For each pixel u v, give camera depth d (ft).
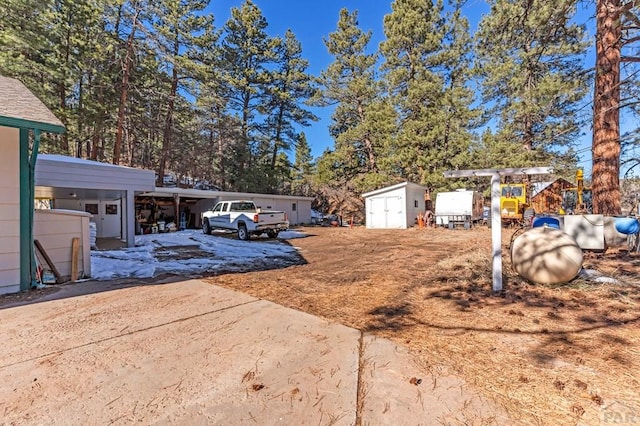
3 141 14.58
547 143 52.06
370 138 73.00
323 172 80.33
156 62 56.59
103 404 6.25
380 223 61.05
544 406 5.93
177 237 40.88
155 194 52.90
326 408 5.99
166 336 9.52
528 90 32.78
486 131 62.23
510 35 23.03
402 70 63.41
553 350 8.13
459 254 24.30
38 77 46.29
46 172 25.81
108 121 55.01
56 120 14.92
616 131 20.99
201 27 62.23
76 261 17.29
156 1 55.21
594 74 22.11
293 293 14.34
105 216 47.37
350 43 76.33
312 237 42.60
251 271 19.69
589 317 10.30
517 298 12.51
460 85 62.54
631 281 14.23
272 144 90.79
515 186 52.65
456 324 10.13
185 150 77.61
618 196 21.29
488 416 5.69
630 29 20.07
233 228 41.63
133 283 16.44
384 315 11.19
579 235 21.40
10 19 41.65
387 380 6.91
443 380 6.87
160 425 5.61
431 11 65.00
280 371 7.39
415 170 63.57
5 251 14.56
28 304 12.83
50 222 16.89
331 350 8.43
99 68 51.70
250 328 10.12
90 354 8.38
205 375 7.27
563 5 18.83
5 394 6.60
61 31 47.19
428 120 60.75
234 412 5.93
